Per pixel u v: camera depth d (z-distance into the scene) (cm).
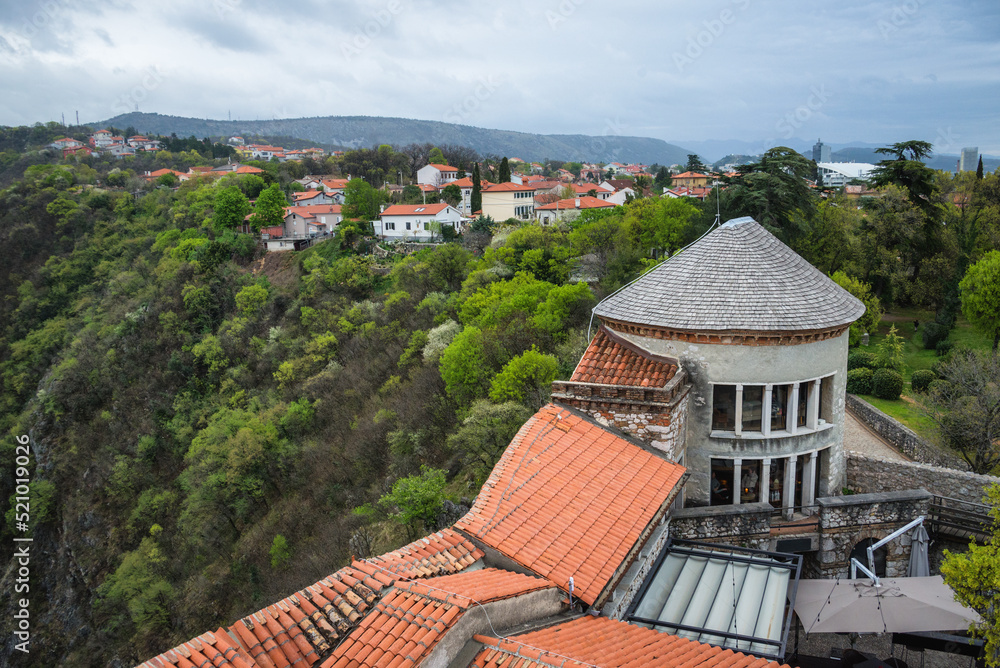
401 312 7694
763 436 2423
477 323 5450
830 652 2278
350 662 1177
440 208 11525
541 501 1886
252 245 11488
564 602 1589
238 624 1252
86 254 11706
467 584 1442
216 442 6500
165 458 7531
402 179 19375
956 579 1675
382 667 1138
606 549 1756
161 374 8644
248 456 5894
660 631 1595
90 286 11181
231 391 8069
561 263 6756
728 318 2338
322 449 5997
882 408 3938
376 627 1252
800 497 2586
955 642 1975
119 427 8075
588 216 7825
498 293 5797
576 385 2320
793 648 2266
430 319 7162
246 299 9400
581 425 2267
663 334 2453
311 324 8381
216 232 11750
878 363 4406
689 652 1425
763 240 2642
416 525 3566
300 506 5494
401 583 1377
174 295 9956
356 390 6656
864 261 5691
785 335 2323
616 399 2262
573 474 2025
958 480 2555
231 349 8681
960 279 5000
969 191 6688
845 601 1970
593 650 1333
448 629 1198
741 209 5306
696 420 2456
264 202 11712
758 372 2373
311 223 12362
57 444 8175
